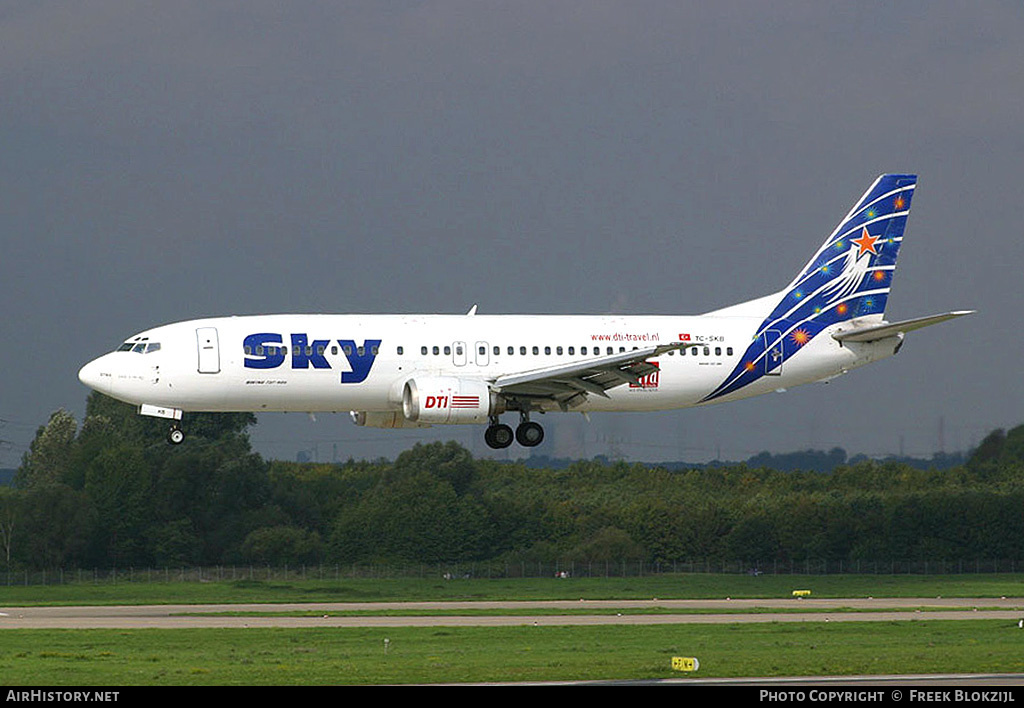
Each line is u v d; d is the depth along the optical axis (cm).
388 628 17588
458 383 19612
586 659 13838
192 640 15750
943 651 14625
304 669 12862
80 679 12106
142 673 12538
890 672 12838
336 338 19812
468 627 17812
